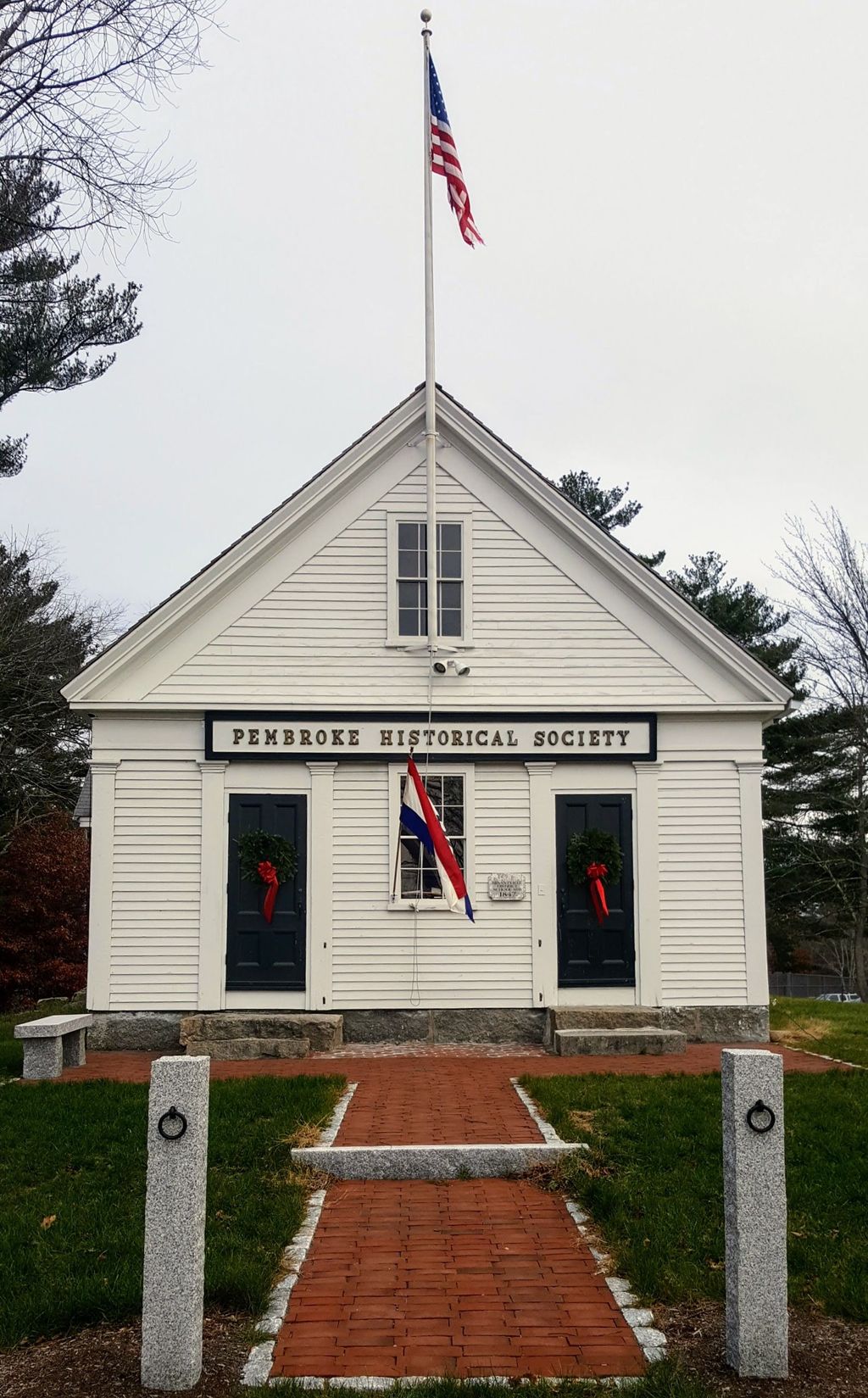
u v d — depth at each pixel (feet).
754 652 128.57
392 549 51.85
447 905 50.39
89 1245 24.07
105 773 50.37
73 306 79.71
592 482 132.67
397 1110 35.32
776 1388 18.65
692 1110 33.96
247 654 51.01
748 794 51.96
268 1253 23.59
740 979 50.98
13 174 47.85
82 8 40.40
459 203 50.65
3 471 93.45
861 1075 40.19
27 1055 41.73
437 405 52.08
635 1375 19.04
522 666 51.75
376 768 51.13
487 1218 26.43
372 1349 20.01
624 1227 25.00
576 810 51.60
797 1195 27.30
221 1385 18.66
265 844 49.98
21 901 86.99
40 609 102.53
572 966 50.70
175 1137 19.03
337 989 49.96
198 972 49.60
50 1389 18.53
